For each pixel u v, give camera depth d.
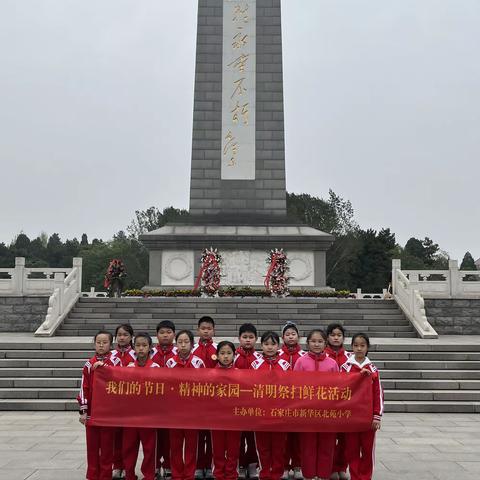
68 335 17.19
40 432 9.62
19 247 84.00
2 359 13.53
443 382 12.63
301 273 24.59
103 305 19.08
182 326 17.78
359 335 7.12
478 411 11.70
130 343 7.40
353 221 58.12
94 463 6.79
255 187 26.28
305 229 25.36
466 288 20.00
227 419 6.78
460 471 7.39
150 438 6.78
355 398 6.77
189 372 6.89
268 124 26.62
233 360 7.02
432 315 19.88
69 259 88.06
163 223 61.03
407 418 11.09
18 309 19.81
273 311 18.72
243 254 24.67
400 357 13.88
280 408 6.77
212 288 21.36
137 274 61.28
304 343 15.18
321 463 6.74
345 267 55.16
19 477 7.00
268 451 6.84
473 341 15.73
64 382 12.49
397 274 19.47
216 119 26.62
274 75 26.86
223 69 26.88
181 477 6.76
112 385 6.83
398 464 7.71
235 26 27.08
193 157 26.42
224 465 6.84
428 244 76.94
